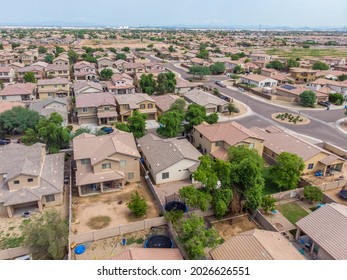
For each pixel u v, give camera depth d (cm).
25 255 2848
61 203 3709
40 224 2825
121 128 5206
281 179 3947
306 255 2830
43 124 4978
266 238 2622
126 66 11469
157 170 4131
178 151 4406
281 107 8281
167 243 2964
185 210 3522
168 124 5275
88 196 3903
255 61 14838
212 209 3466
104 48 18675
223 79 12106
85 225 3347
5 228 3269
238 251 2498
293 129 6538
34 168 3688
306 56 18112
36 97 8400
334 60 14975
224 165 3288
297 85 10106
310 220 2906
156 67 12294
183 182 4269
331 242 2622
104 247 3000
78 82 8869
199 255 2508
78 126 6469
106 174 3966
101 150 4119
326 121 7112
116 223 3394
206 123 5391
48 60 12875
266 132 5450
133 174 4197
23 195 3444
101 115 6469
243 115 7469
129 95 7256
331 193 3984
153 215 3534
